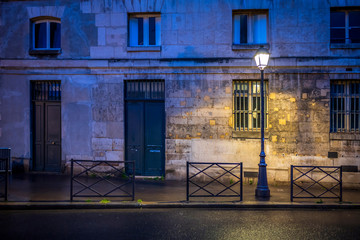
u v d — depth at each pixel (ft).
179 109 32.60
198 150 32.45
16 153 34.40
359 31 31.83
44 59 33.78
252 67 31.78
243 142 32.04
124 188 28.63
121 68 33.09
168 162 32.73
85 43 33.45
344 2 31.01
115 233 17.58
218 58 31.99
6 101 34.35
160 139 33.42
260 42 32.71
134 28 33.81
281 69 31.60
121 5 33.04
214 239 16.80
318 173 31.22
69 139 33.78
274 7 31.71
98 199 24.41
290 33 31.55
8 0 34.12
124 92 33.50
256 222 19.99
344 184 30.89
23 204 22.50
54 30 34.73
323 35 31.30
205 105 32.37
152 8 32.76
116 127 33.32
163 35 32.71
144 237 16.98
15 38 34.09
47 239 16.55
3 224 19.03
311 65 31.17
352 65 30.81
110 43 33.19
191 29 32.50
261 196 26.08
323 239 17.02
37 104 34.63
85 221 19.79
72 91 33.71
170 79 32.68
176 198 25.16
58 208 22.63
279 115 31.65
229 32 32.22
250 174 31.89
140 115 33.58
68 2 33.58
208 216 21.25
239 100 32.65
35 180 30.73
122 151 33.27
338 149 31.07
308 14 31.45
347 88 31.78
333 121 31.81
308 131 31.40
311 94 31.37
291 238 17.13
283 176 31.58
